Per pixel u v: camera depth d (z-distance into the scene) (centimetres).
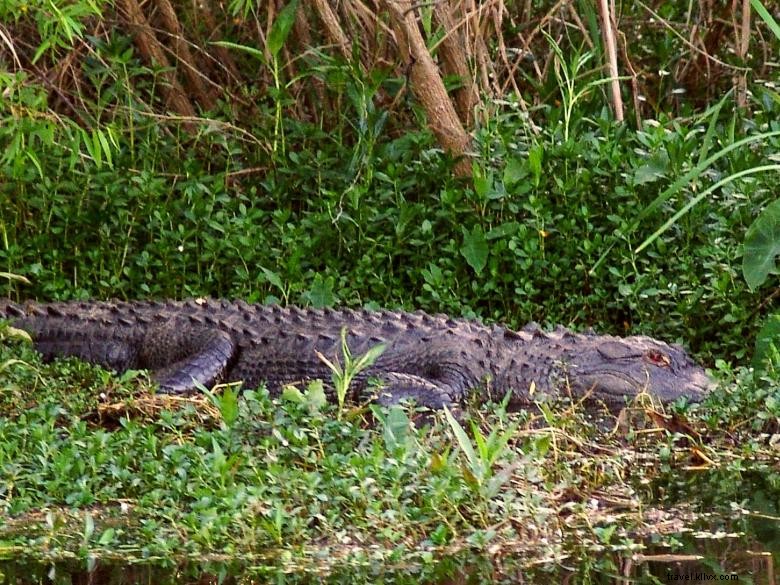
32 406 970
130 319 1185
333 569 664
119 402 976
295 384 1116
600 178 1260
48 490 781
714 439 938
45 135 1095
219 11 1631
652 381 1066
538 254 1212
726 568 654
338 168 1384
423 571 661
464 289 1254
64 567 669
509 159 1246
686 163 1214
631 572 652
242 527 710
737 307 1123
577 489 802
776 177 1203
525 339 1123
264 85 1558
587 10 1461
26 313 1196
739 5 1612
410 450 783
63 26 1085
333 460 785
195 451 802
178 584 639
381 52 1490
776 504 787
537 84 1498
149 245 1300
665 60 1576
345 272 1286
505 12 1562
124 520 752
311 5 1487
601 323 1203
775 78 1504
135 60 1555
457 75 1412
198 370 1114
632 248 1212
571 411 958
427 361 1112
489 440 754
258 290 1280
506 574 654
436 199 1303
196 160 1404
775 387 959
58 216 1322
